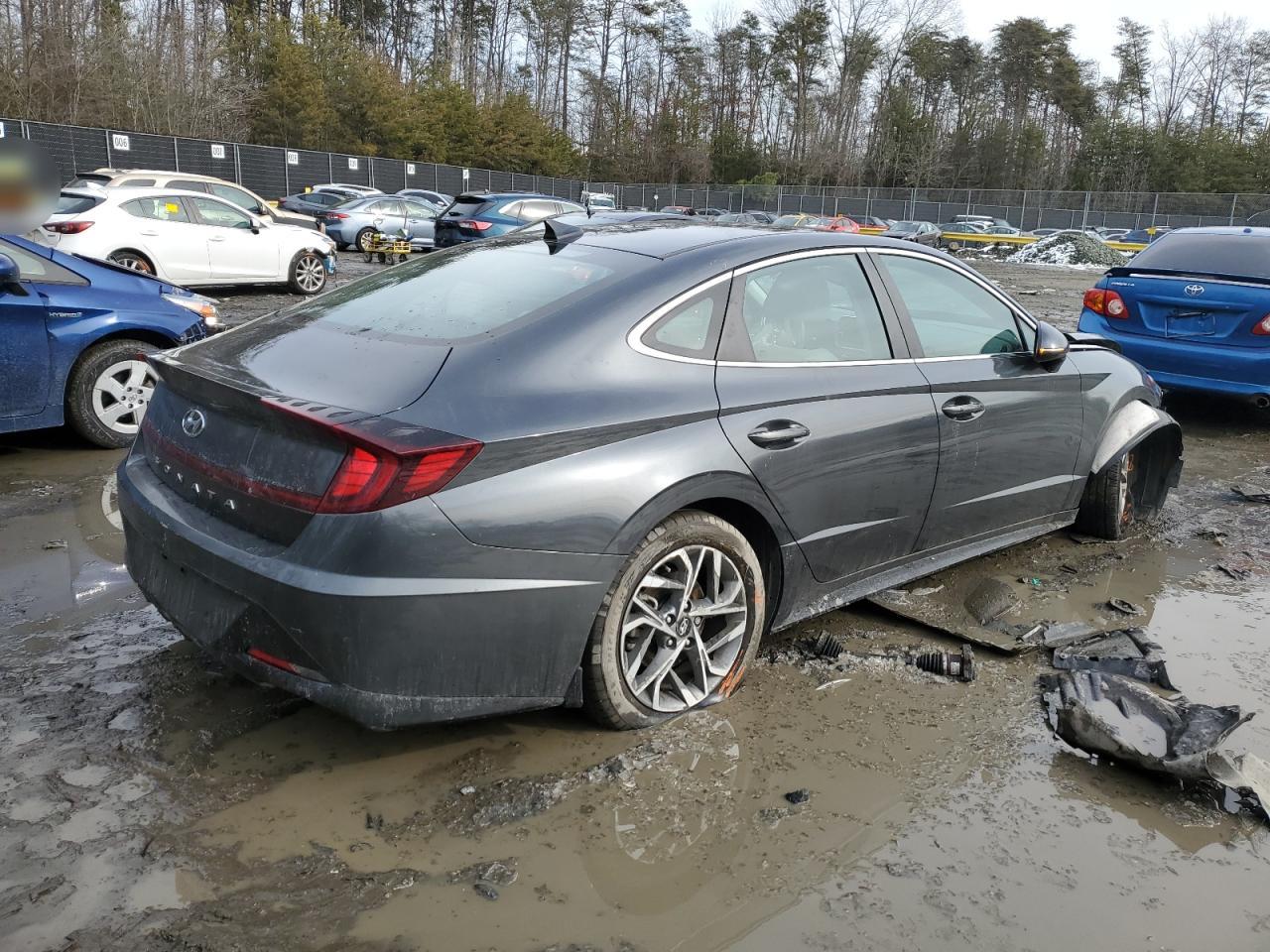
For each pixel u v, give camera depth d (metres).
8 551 4.18
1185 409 8.48
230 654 2.57
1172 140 69.31
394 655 2.36
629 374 2.74
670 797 2.59
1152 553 4.71
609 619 2.67
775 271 3.21
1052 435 4.13
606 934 2.10
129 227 12.16
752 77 76.62
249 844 2.34
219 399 2.60
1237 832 2.55
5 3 32.97
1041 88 84.06
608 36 75.56
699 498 2.79
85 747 2.71
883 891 2.27
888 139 68.12
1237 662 3.54
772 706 3.11
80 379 5.61
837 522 3.25
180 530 2.63
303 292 14.48
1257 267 7.25
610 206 48.03
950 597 4.02
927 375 3.52
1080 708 2.88
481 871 2.28
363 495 2.30
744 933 2.12
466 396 2.49
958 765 2.82
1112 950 2.10
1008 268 30.38
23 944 1.99
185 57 38.50
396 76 53.50
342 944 2.04
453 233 19.33
